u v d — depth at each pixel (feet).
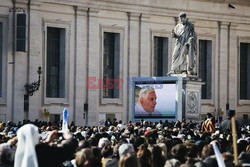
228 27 568.82
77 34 486.38
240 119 569.64
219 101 564.71
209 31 558.56
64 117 219.61
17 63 453.17
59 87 481.46
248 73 581.53
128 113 512.63
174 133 245.86
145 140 191.93
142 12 517.55
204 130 293.23
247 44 578.66
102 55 499.92
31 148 121.49
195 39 366.22
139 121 343.67
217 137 214.48
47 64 474.49
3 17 446.60
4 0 447.01
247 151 167.53
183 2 538.88
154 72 529.04
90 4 490.08
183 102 355.15
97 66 497.46
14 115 452.35
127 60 513.45
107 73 506.48
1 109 447.83
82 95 490.08
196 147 153.38
